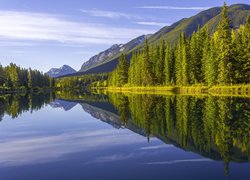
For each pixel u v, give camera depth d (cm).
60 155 1825
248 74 7338
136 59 13138
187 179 1327
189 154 1752
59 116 4028
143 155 1769
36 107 5506
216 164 1541
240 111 3547
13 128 2975
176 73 9919
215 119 3036
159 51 11394
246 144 1950
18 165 1620
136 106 5000
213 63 7788
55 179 1377
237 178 1329
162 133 2442
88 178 1376
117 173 1437
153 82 10962
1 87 15338
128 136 2403
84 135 2520
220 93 6888
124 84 13900
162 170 1463
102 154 1823
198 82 8919
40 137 2458
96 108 5234
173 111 3866
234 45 7538
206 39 8712
